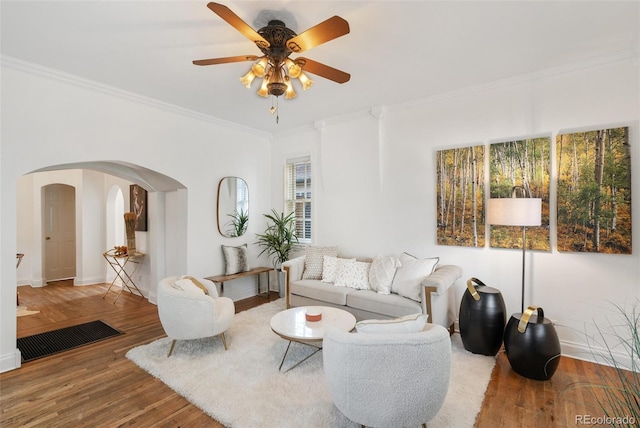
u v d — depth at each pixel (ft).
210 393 7.48
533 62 9.34
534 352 7.99
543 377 8.06
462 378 8.16
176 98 12.16
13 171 9.13
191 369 8.61
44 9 6.77
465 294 9.81
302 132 16.30
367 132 13.67
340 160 14.65
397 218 13.07
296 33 7.68
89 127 10.71
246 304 15.19
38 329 11.93
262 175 17.31
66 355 9.68
